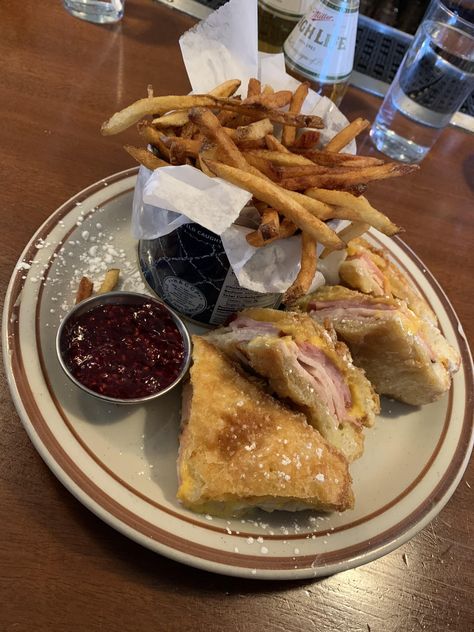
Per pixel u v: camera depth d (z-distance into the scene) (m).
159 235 0.25
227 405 0.23
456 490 0.27
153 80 0.39
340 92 0.36
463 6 0.38
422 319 0.32
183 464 0.22
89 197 0.30
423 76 0.39
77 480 0.20
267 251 0.25
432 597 0.23
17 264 0.26
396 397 0.30
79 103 0.36
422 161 0.44
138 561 0.20
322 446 0.23
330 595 0.22
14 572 0.19
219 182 0.23
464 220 0.41
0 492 0.20
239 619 0.20
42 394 0.22
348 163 0.26
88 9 0.42
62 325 0.23
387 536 0.23
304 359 0.25
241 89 0.29
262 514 0.23
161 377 0.23
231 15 0.28
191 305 0.28
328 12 0.32
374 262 0.33
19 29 0.39
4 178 0.30
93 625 0.19
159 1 0.45
